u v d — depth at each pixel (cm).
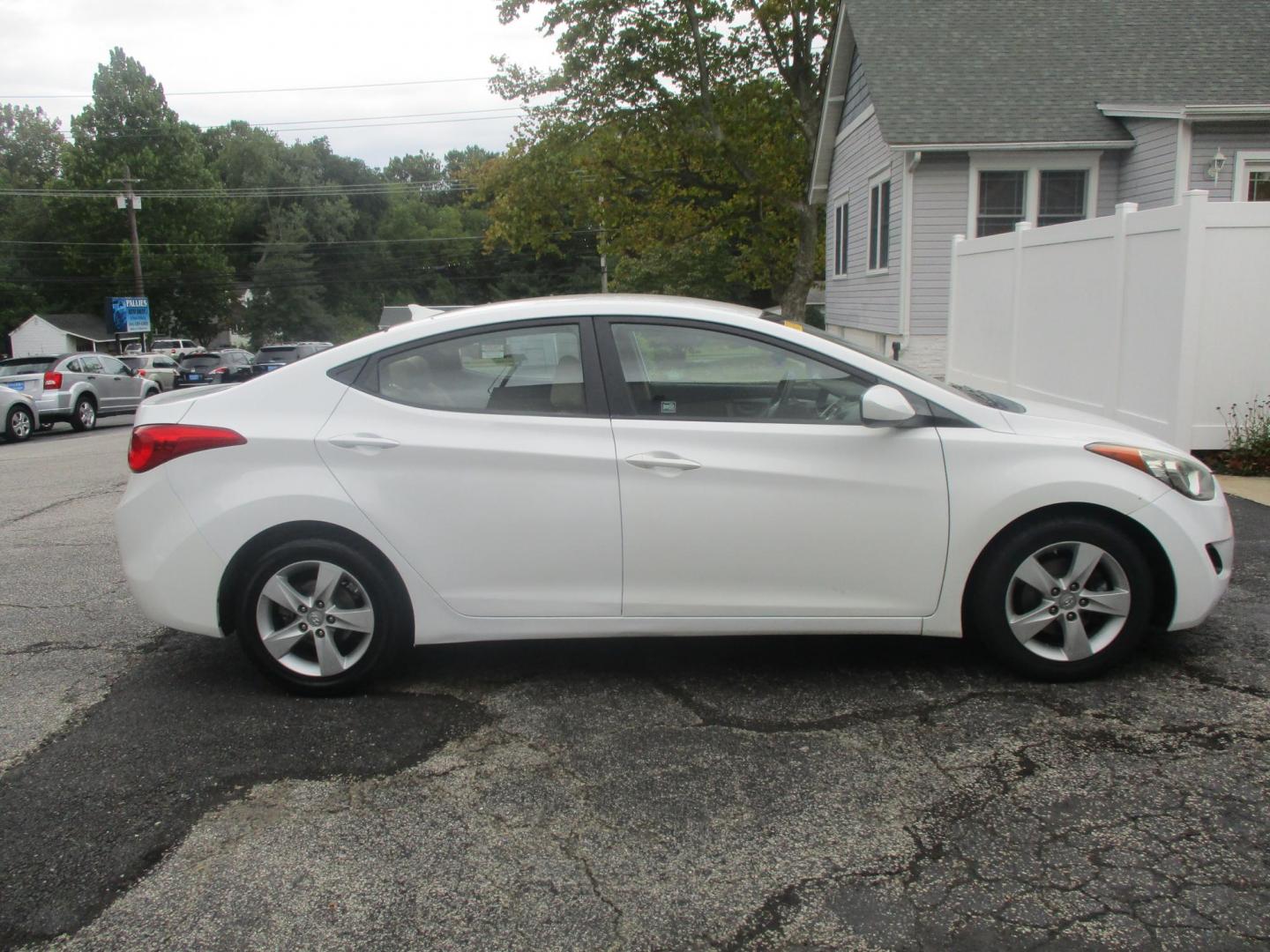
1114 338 866
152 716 402
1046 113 1498
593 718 390
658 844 301
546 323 411
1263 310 768
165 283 6569
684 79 2811
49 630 520
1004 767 341
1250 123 1377
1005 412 410
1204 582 403
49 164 8912
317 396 409
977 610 405
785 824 310
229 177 8506
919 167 1534
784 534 396
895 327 1636
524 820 316
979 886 275
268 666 411
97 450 1566
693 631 406
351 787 340
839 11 1959
